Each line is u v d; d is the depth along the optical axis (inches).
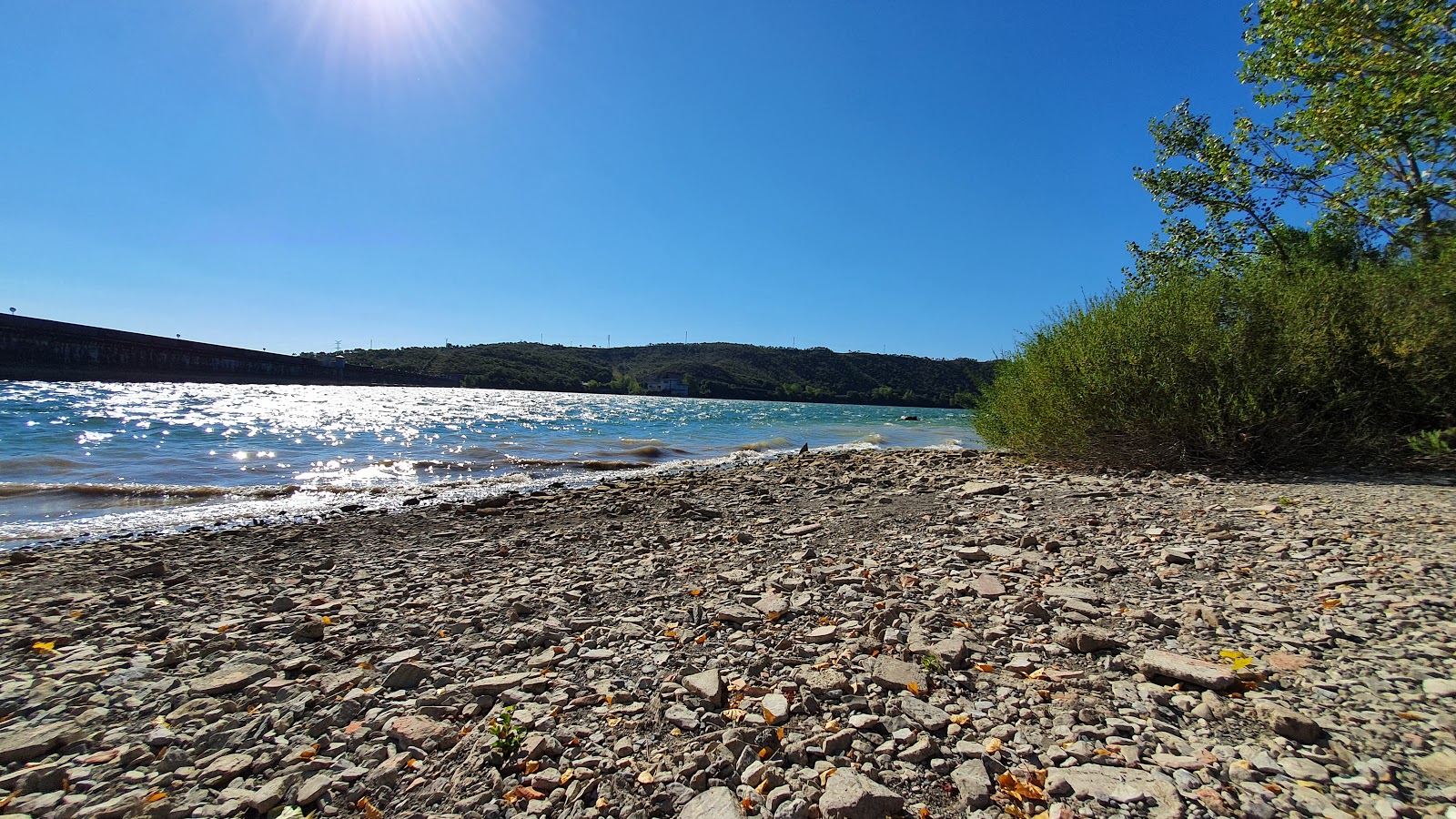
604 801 96.9
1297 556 192.7
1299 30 443.8
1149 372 386.0
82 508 415.5
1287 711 107.2
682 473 560.4
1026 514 282.7
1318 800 87.8
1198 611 156.6
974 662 138.7
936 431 1257.4
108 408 1273.4
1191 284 419.2
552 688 135.5
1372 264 446.3
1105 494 312.0
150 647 167.6
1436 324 345.1
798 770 102.6
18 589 226.8
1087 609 162.4
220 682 142.0
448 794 100.5
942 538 252.5
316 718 126.8
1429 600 151.4
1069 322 463.5
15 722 127.0
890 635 153.6
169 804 99.9
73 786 105.3
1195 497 295.3
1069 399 420.2
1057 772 97.7
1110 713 115.1
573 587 212.2
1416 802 86.0
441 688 138.1
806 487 431.8
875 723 114.7
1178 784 93.3
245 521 367.9
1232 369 369.7
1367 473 334.6
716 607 181.8
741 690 130.2
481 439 943.0
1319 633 140.3
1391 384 354.0
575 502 403.5
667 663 146.2
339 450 766.5
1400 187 468.4
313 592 219.8
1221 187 564.1
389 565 257.8
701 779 100.9
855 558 232.4
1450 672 118.6
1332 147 467.2
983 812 90.5
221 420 1130.7
